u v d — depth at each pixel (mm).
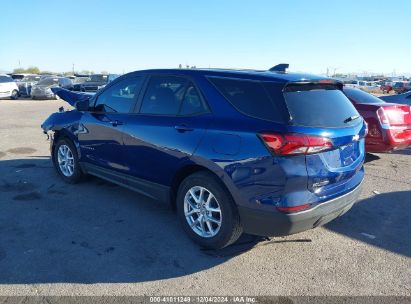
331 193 3607
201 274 3549
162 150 4203
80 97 7535
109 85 5250
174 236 4297
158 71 4609
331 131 3516
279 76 3654
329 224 4715
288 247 4094
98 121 5195
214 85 3949
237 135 3562
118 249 3977
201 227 3980
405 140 7402
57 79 28750
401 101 10656
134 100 4781
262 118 3494
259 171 3420
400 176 6926
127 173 4812
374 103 7508
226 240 3781
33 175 6504
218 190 3723
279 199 3373
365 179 6699
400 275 3600
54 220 4660
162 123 4270
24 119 14836
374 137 7336
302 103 3545
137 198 5457
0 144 9312
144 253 3906
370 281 3486
